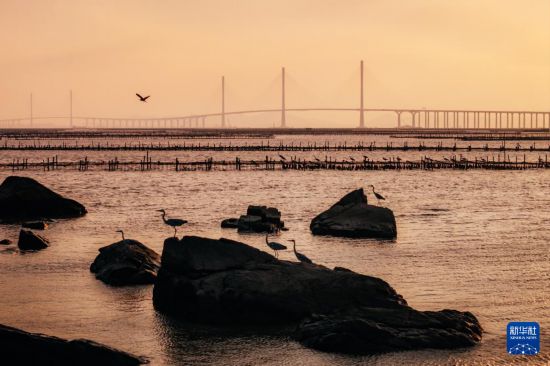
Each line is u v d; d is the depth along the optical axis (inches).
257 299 1119.6
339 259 1584.6
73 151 7175.2
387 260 1578.5
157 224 2145.7
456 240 1838.1
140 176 4074.8
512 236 1905.8
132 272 1398.9
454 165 4766.2
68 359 948.0
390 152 7096.5
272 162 4717.0
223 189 3299.7
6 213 2249.0
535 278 1417.3
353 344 1011.9
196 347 1048.8
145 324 1144.8
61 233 1972.2
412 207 2576.3
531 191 3233.3
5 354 930.1
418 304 1230.3
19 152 6914.4
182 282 1178.0
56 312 1208.8
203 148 6333.7
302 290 1126.4
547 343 1048.8
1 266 1534.2
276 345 1044.5
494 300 1261.1
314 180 3806.6
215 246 1203.9
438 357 995.3
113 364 966.4
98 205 2655.0
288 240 1823.3
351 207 1982.0
